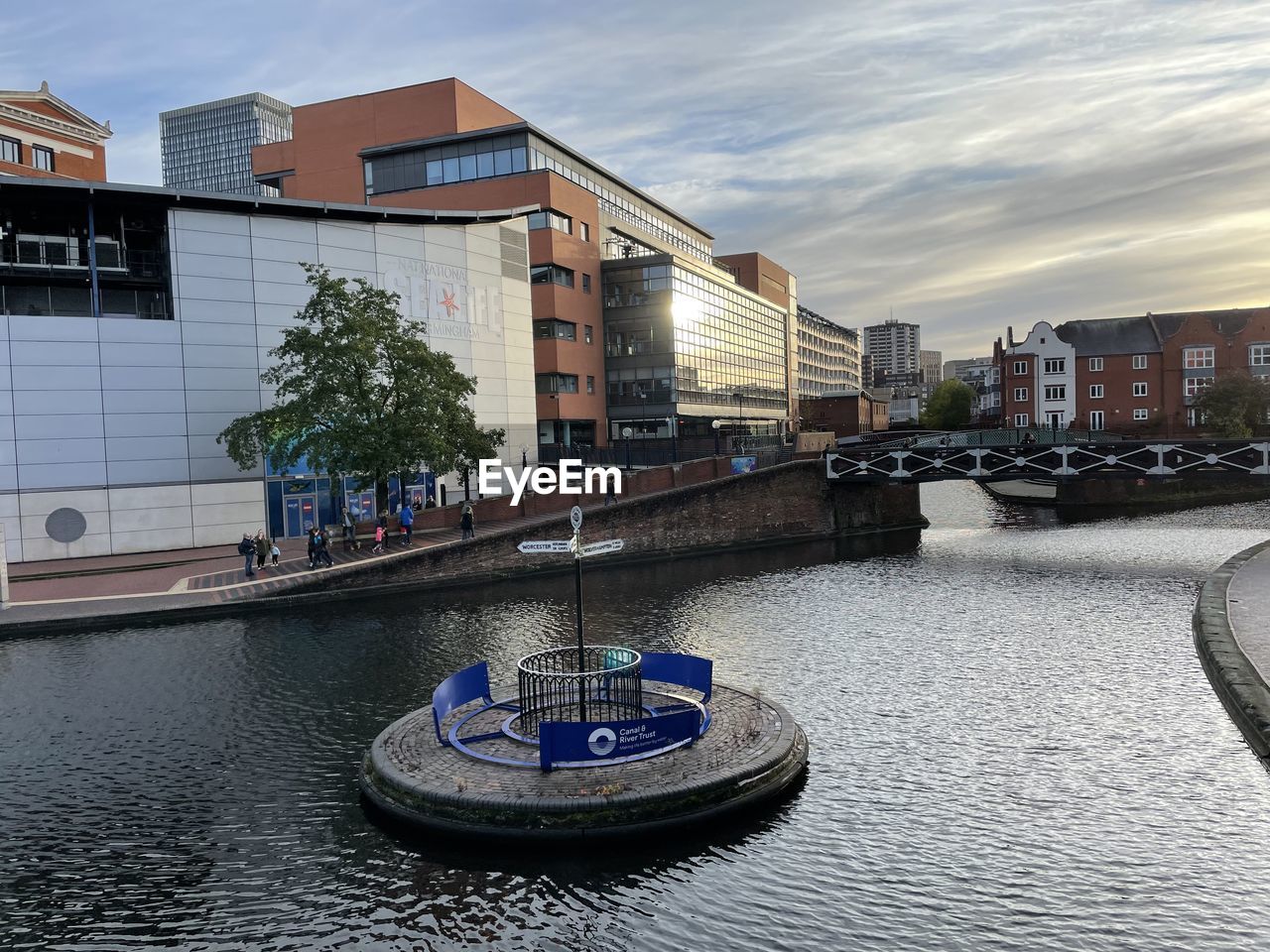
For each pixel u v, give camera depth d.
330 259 40.88
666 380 62.25
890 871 10.46
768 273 101.75
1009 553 39.81
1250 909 9.53
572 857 10.83
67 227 38.38
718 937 9.12
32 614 25.06
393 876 10.59
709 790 11.48
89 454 35.28
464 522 34.19
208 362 37.53
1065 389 81.50
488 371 48.12
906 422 141.00
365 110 61.38
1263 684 15.84
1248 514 54.22
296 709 17.34
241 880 10.63
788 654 21.33
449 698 14.29
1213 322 80.88
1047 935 9.08
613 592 31.14
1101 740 14.86
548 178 55.56
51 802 13.05
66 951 9.25
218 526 37.69
